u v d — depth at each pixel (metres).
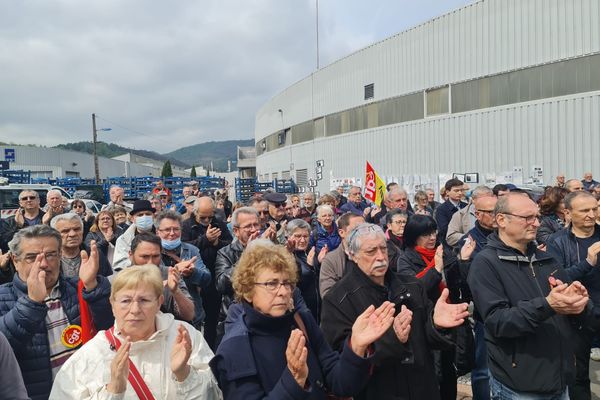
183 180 26.28
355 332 2.43
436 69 18.56
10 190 13.04
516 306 2.98
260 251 2.57
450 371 3.87
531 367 2.91
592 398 4.54
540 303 2.72
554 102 15.08
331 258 4.52
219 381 2.44
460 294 4.18
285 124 30.64
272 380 2.37
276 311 2.47
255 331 2.48
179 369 2.42
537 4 15.34
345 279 3.20
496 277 3.09
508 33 16.12
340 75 24.02
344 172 23.94
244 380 2.34
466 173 17.55
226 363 2.37
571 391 3.73
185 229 6.02
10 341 2.82
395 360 2.84
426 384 2.96
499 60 16.41
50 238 3.15
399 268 4.24
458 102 17.81
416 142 19.58
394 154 20.67
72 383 2.42
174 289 3.66
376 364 2.81
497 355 3.03
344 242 3.30
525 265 3.12
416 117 19.61
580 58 14.46
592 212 4.18
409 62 19.75
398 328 2.79
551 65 15.12
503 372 3.00
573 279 3.87
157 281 2.64
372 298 3.09
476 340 3.99
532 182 15.58
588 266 3.82
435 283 3.77
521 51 15.80
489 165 16.83
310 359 2.53
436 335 2.97
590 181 13.05
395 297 3.06
